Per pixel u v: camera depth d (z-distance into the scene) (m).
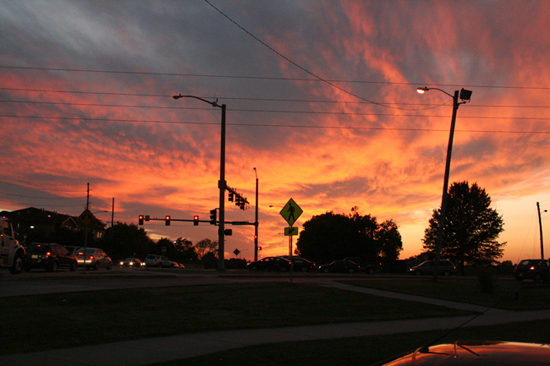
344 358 6.70
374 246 72.69
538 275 30.03
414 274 45.31
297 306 13.15
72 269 29.72
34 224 81.38
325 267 46.50
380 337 8.53
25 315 10.08
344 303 13.86
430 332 9.19
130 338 8.33
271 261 45.28
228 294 15.11
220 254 32.59
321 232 72.44
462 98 24.08
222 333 9.05
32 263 26.11
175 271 33.72
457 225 67.62
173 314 11.19
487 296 17.27
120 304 12.57
